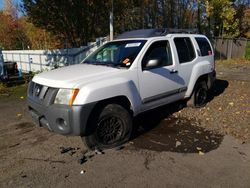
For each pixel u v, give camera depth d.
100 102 4.06
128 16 20.41
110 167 3.71
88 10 17.02
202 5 22.28
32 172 3.61
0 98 8.22
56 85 3.90
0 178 3.48
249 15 25.12
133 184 3.29
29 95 4.47
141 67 4.63
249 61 20.05
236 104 6.70
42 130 5.17
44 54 16.95
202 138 4.64
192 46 6.07
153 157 3.98
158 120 5.59
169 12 21.83
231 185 3.24
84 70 4.46
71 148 4.33
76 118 3.73
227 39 21.89
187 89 5.86
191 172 3.54
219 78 11.21
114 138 4.33
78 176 3.49
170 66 5.27
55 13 16.22
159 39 5.13
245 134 4.77
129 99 4.38
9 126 5.43
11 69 13.08
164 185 3.26
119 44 5.21
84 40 17.84
